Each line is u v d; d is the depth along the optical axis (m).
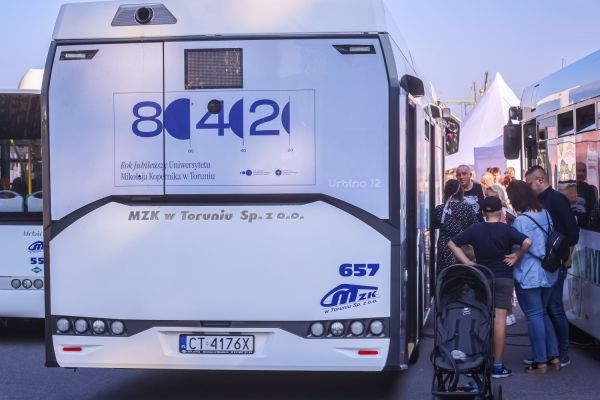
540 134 10.95
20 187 10.16
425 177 8.97
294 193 6.49
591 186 8.62
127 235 6.65
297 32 6.47
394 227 6.42
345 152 6.44
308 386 8.10
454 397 6.67
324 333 6.49
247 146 6.53
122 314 6.66
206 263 6.57
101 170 6.67
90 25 6.69
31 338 10.96
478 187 12.39
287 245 6.50
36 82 11.07
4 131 10.18
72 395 7.80
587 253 8.84
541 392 7.84
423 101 8.62
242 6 6.54
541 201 8.74
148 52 6.62
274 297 6.51
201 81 6.57
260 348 6.56
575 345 10.03
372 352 6.44
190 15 6.59
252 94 6.51
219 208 6.55
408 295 7.19
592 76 8.63
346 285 6.46
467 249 9.82
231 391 7.92
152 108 6.61
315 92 6.46
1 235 10.16
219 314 6.56
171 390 7.98
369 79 6.42
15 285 10.14
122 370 8.91
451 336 6.75
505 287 8.22
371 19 6.44
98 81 6.66
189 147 6.57
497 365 8.38
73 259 6.72
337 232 6.46
